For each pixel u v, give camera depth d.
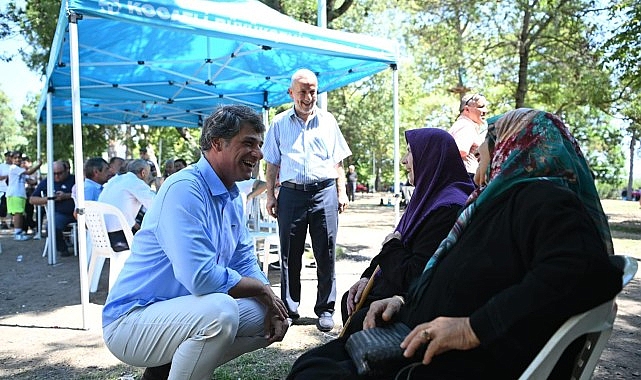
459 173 2.57
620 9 13.88
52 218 7.70
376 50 5.68
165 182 2.44
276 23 4.85
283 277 4.42
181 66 8.01
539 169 1.67
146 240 2.42
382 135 32.25
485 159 2.00
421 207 2.57
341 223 14.33
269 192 4.58
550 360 1.42
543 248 1.49
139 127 20.73
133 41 6.78
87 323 4.39
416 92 30.17
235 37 4.64
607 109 17.91
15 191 10.95
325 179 4.36
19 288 6.10
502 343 1.52
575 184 1.67
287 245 4.37
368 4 19.78
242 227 2.80
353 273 6.76
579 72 17.14
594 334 1.54
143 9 4.21
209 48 7.24
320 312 4.36
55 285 6.23
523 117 1.78
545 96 19.34
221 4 4.59
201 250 2.32
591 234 1.46
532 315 1.44
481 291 1.66
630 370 3.39
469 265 1.69
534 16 16.62
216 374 3.30
